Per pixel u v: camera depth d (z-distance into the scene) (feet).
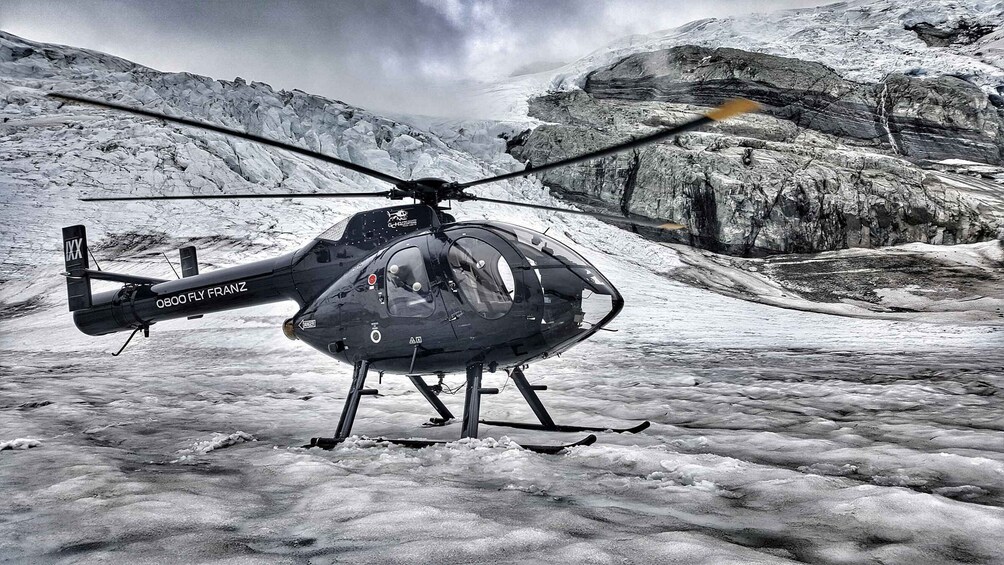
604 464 12.60
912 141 186.19
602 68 226.17
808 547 7.48
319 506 9.54
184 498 9.89
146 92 134.41
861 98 196.34
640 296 99.40
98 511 9.34
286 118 143.23
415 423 19.40
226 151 120.47
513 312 14.39
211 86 143.84
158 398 27.12
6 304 79.41
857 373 34.14
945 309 112.57
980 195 158.92
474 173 144.05
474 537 7.71
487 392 15.08
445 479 11.35
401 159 140.87
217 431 18.56
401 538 7.80
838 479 10.73
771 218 145.48
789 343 60.70
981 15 252.62
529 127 178.40
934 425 17.17
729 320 84.84
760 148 165.58
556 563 6.70
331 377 35.73
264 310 75.82
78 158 111.96
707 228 145.69
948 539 7.73
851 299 118.93
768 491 10.09
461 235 15.10
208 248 92.99
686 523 8.48
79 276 21.68
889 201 149.89
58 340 63.67
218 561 7.13
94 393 28.86
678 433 16.55
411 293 15.16
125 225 99.19
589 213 15.33
